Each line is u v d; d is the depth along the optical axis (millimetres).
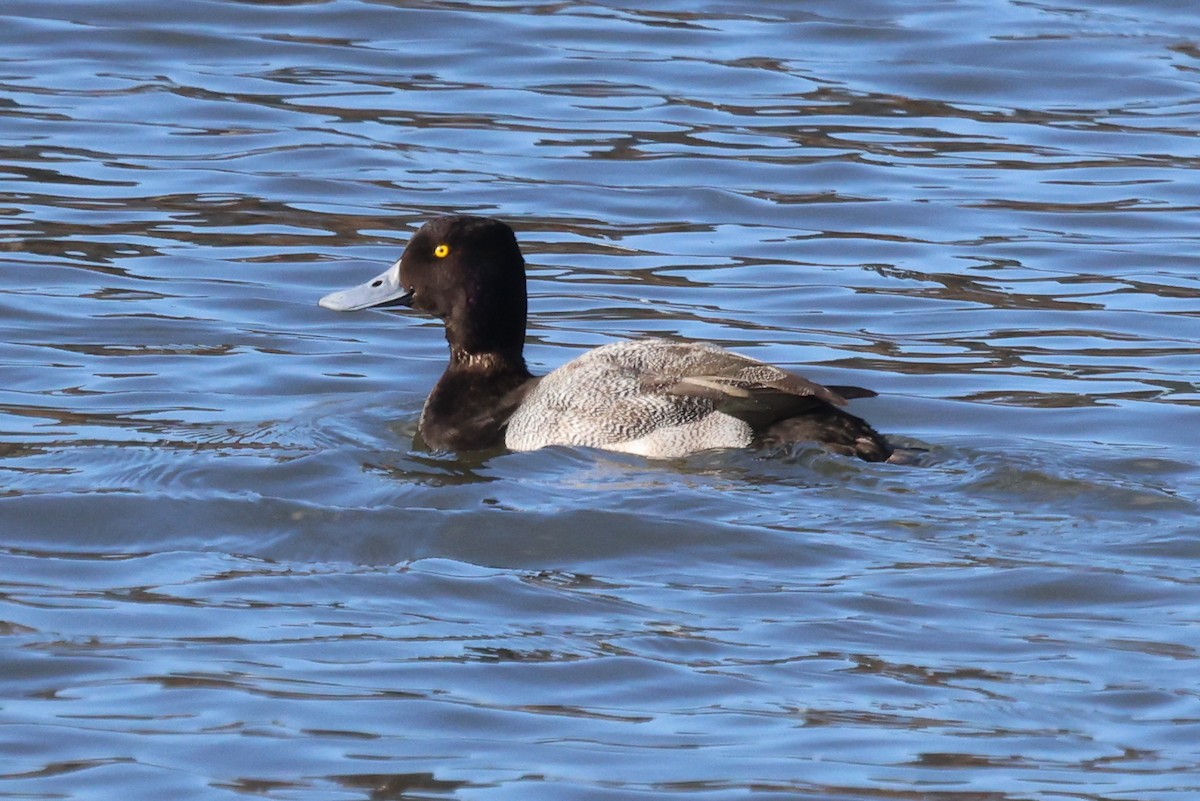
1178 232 17953
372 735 8578
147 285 16266
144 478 11898
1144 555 10703
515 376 13117
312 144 19703
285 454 12438
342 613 9938
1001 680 9180
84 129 19953
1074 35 23109
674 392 12156
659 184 18969
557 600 10117
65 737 8508
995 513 11312
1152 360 14938
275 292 16297
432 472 12164
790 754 8422
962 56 22453
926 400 13914
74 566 10555
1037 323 15812
